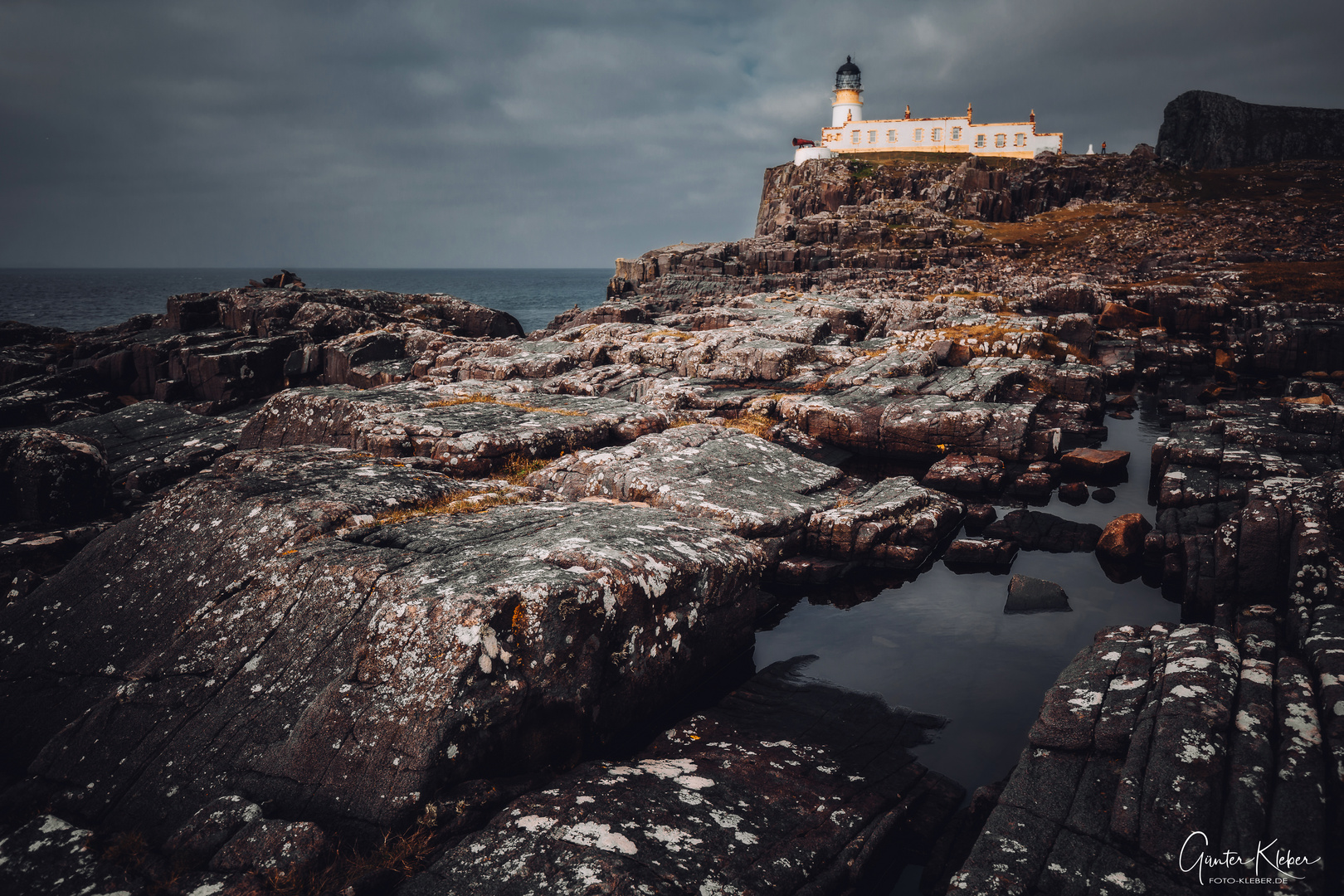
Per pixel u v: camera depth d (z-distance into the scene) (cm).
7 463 1101
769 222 10144
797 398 1827
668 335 2522
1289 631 652
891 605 1002
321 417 1533
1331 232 5691
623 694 677
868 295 3959
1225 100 13488
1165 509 1168
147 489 1392
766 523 1073
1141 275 4738
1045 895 437
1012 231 7256
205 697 620
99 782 575
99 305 11781
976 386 1812
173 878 465
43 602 786
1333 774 453
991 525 1255
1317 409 1352
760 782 579
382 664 562
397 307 3650
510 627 575
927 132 11000
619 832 482
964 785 625
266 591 679
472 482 1082
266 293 3359
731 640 838
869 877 520
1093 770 532
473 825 512
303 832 476
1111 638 708
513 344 2414
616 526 822
